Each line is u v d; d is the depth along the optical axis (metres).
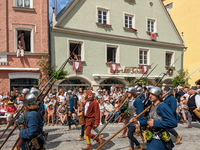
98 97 11.03
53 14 12.58
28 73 11.67
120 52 15.22
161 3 17.84
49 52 12.27
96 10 14.16
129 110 4.40
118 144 5.54
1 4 11.16
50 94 10.26
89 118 4.96
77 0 13.29
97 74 13.80
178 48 18.92
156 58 17.31
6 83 11.31
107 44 14.56
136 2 16.30
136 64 16.03
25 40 12.12
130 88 4.44
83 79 13.63
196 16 21.39
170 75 18.12
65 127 8.29
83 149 5.00
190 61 22.08
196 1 21.33
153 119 2.90
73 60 12.99
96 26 14.16
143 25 16.66
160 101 3.01
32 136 2.93
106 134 6.85
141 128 4.38
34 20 11.91
